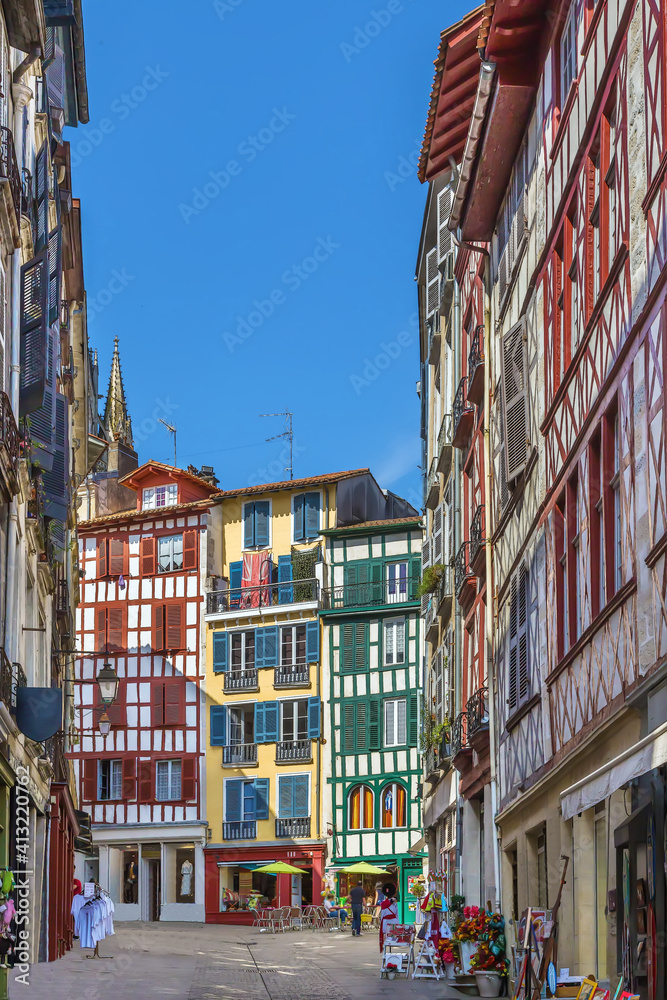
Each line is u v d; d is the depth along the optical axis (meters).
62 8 17.94
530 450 15.55
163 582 49.75
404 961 19.81
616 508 11.53
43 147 18.14
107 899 25.61
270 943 30.98
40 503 19.44
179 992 16.50
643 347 10.10
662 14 9.67
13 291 15.95
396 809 43.75
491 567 18.95
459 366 23.78
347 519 48.53
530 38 15.59
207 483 51.97
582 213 12.90
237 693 47.50
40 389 16.42
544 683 14.67
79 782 48.44
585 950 12.55
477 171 17.73
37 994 15.71
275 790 45.94
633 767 8.52
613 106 11.73
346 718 45.34
